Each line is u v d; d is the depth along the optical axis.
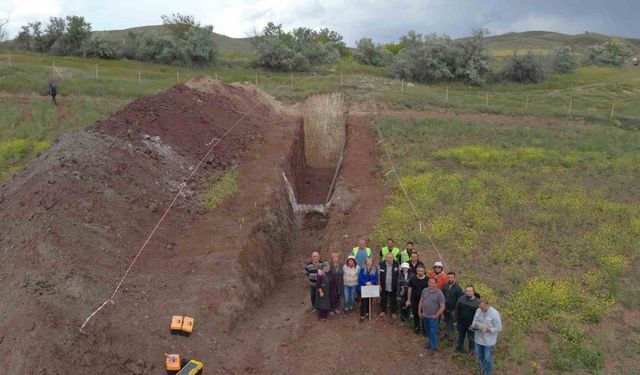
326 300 11.67
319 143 30.62
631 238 15.41
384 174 20.75
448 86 42.41
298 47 48.47
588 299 12.30
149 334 10.22
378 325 11.60
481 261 14.07
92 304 10.09
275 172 19.59
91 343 9.27
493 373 10.00
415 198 17.88
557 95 38.28
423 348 10.81
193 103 22.05
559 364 10.15
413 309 11.08
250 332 11.58
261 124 25.31
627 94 39.88
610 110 34.47
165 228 13.83
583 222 16.58
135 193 14.24
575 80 45.00
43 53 44.78
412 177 19.92
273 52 45.47
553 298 12.13
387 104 31.31
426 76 43.44
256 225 15.29
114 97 29.88
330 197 21.73
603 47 60.94
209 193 16.58
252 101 27.75
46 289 9.74
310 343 11.05
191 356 10.23
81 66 38.53
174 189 15.73
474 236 15.22
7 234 11.28
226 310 11.52
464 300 10.28
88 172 13.70
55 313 9.29
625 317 11.97
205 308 11.33
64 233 11.28
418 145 24.31
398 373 10.05
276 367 10.46
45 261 10.45
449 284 10.80
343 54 60.56
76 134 15.59
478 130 26.75
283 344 11.27
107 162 14.59
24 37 46.19
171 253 13.05
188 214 15.06
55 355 8.53
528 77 44.78
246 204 16.75
